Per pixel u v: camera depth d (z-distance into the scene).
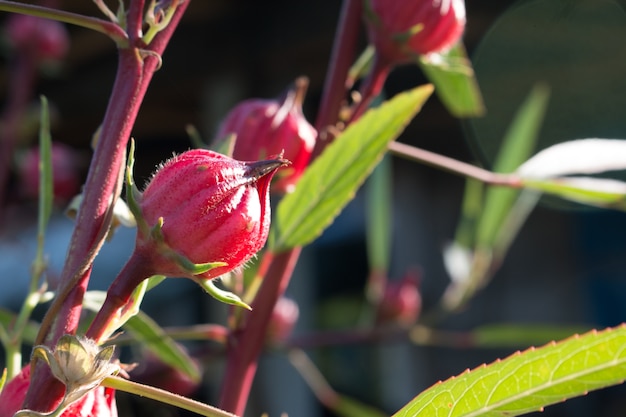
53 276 0.75
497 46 1.20
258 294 0.46
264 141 0.46
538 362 0.37
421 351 1.66
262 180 0.36
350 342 0.72
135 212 0.35
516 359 0.37
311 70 1.28
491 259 0.75
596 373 0.36
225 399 0.45
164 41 0.37
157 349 0.46
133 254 0.35
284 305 0.69
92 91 1.38
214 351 0.58
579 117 1.26
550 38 1.19
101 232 0.35
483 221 0.73
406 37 0.46
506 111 1.21
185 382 0.61
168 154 1.64
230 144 0.43
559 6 0.86
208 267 0.35
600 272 1.71
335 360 1.59
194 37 1.24
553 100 1.26
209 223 0.35
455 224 1.69
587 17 1.17
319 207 0.44
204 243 0.35
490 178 0.50
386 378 1.63
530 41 1.19
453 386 0.37
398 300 0.77
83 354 0.33
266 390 1.23
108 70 1.35
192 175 0.35
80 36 1.25
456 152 1.65
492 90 1.21
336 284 1.85
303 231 0.44
